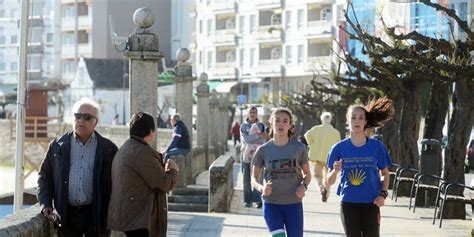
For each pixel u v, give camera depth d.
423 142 26.45
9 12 125.25
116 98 130.12
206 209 26.19
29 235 9.96
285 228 12.88
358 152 12.43
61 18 146.00
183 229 19.83
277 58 113.69
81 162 11.00
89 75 130.38
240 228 20.12
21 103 24.84
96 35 145.12
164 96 117.31
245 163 25.19
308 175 12.88
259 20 115.50
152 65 19.28
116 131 61.69
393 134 32.09
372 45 26.91
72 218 11.00
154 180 10.91
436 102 27.53
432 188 23.55
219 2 121.44
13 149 74.00
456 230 19.75
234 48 120.44
